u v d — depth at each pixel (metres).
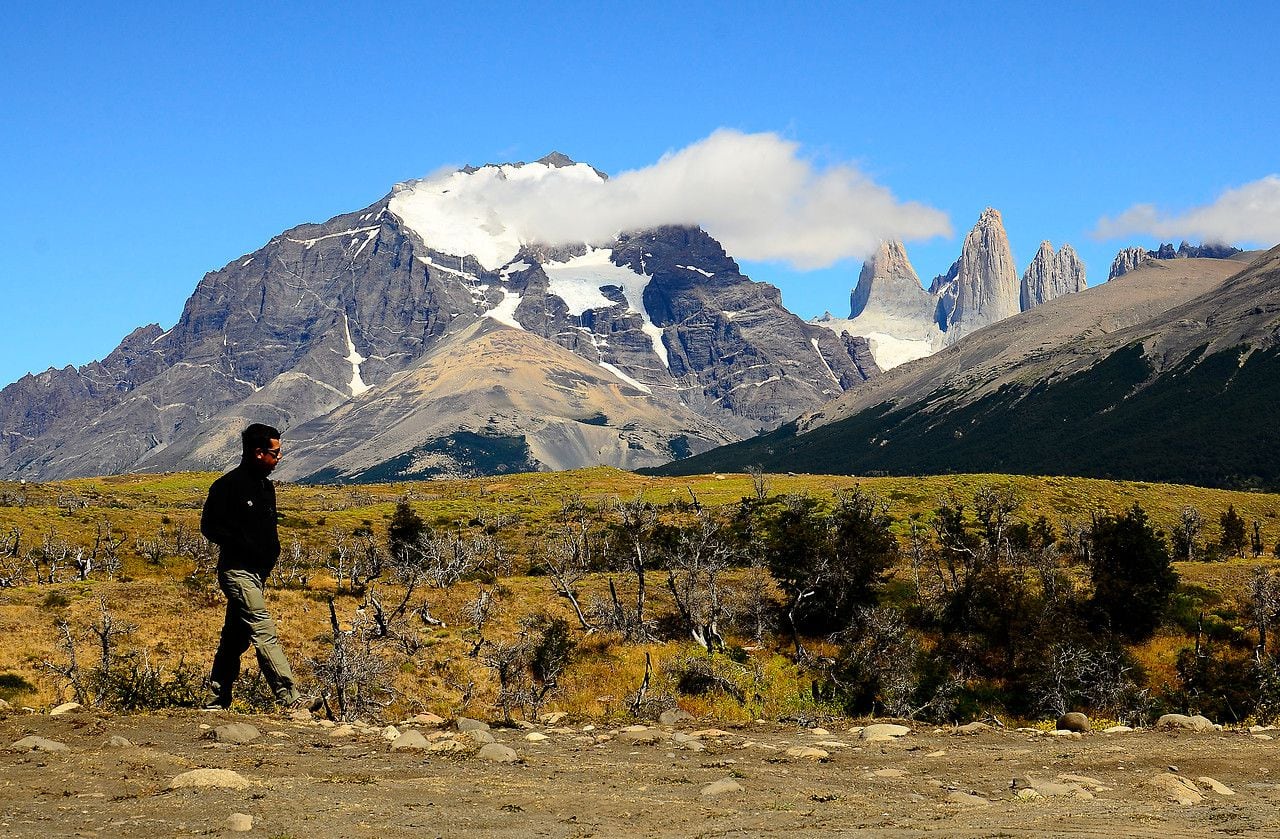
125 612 68.56
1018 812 9.73
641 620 64.25
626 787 10.85
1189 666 52.09
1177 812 9.68
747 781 11.30
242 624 14.74
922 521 125.31
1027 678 54.41
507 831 8.76
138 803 9.36
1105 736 15.35
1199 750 13.62
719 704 49.72
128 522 132.25
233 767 11.07
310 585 83.81
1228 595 68.62
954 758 13.17
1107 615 63.06
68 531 123.06
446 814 9.35
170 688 17.92
